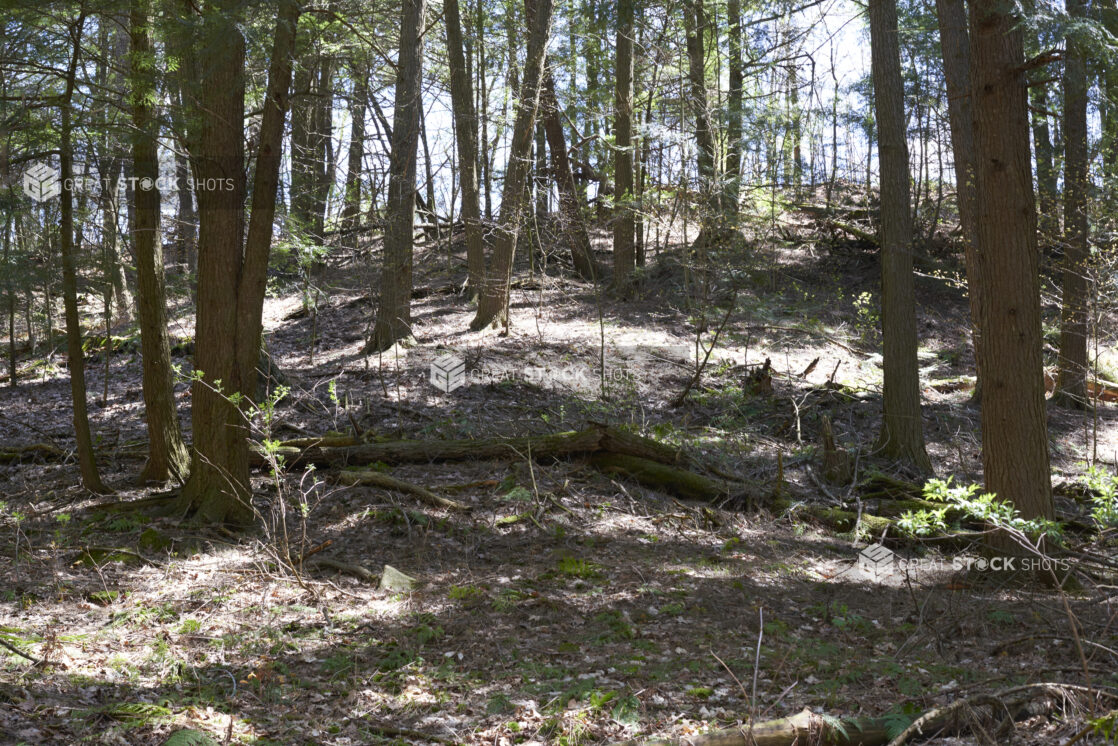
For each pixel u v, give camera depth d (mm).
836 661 5973
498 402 14727
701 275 18078
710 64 23719
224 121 8930
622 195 20047
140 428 13891
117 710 4883
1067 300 16156
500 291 19078
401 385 15422
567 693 5207
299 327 19969
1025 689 4949
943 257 23172
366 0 12586
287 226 14180
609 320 19875
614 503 10477
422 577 8031
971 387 16969
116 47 14641
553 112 20734
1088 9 7930
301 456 11195
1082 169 15398
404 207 17547
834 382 16391
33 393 16391
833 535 10172
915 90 21000
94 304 23438
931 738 4598
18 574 7652
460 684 5539
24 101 8789
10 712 4766
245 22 8086
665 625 6840
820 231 25000
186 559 8312
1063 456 14234
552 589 7711
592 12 19266
